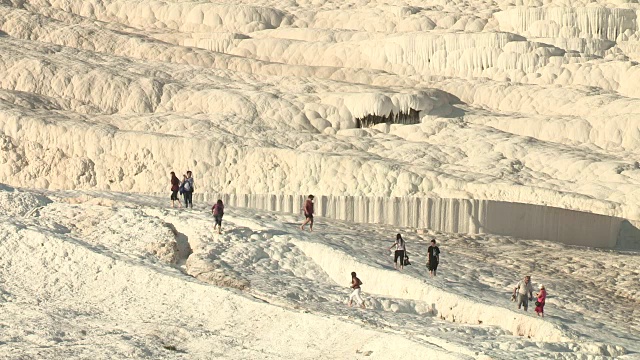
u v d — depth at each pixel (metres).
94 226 94.38
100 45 155.88
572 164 126.44
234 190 121.56
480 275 98.75
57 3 172.12
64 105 136.38
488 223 118.06
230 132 129.12
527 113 144.12
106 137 123.88
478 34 154.12
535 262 107.69
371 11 170.00
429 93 141.38
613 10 162.50
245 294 82.38
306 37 164.00
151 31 166.62
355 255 95.75
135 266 85.94
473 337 76.94
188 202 107.44
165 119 131.12
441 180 119.62
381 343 72.38
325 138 131.25
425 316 84.75
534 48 153.50
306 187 120.25
